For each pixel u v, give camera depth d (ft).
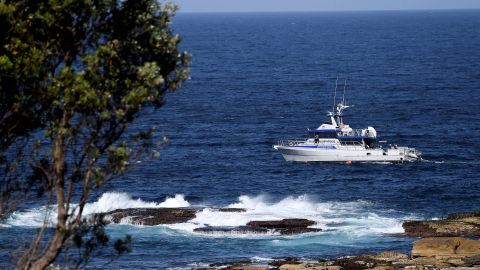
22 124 251.80
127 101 241.55
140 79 243.60
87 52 251.80
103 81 244.22
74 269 279.08
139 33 255.29
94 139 249.55
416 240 629.92
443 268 531.91
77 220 251.80
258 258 584.81
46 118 253.85
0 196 271.69
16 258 318.45
